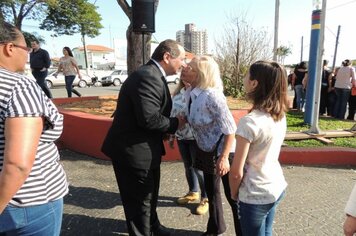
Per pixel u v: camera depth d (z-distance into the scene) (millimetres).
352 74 8398
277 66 1914
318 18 6707
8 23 1530
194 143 3398
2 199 1301
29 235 1528
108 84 28438
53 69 25781
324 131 6504
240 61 10125
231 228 3258
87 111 6617
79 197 3922
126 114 2521
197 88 2799
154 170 2723
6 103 1325
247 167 1968
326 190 4152
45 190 1536
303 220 3377
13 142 1293
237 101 8805
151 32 5367
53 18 31391
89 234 3119
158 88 2447
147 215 2725
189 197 3770
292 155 5156
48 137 1552
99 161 5230
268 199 1954
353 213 1451
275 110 1898
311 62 6973
